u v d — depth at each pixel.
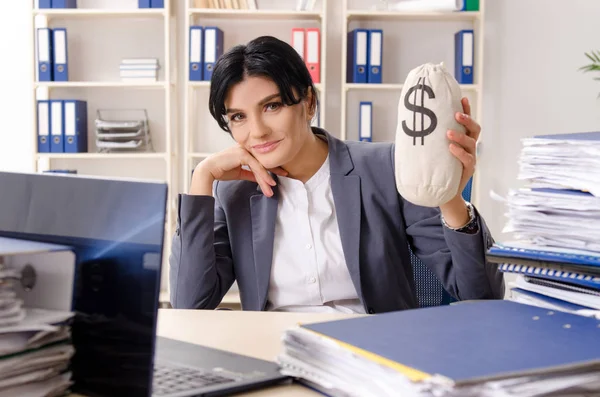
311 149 1.55
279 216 1.55
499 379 0.61
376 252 1.50
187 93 3.74
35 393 0.70
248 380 0.78
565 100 3.95
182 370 0.83
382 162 1.57
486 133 3.98
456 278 1.40
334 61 3.97
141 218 0.71
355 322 0.81
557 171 0.94
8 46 4.00
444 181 1.00
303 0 3.66
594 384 0.66
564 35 3.92
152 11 3.71
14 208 0.81
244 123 1.47
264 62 1.40
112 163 4.02
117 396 0.72
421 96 1.00
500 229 3.99
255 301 1.54
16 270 0.68
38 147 3.75
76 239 0.75
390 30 3.95
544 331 0.77
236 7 3.72
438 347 0.70
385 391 0.64
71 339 0.75
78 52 3.98
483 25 3.74
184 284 1.49
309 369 0.76
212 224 1.51
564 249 0.92
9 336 0.67
